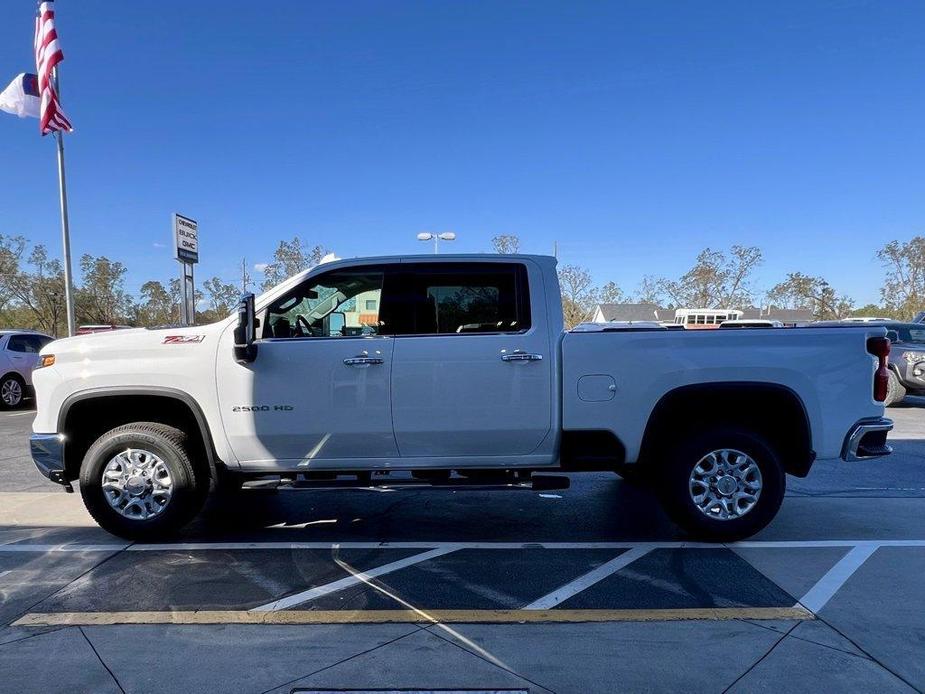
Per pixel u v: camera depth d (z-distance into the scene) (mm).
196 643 3162
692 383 4410
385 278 4539
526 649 3098
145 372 4387
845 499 5832
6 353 12641
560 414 4430
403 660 2994
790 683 2795
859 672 2885
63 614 3484
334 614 3482
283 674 2877
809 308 58562
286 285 4539
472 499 5922
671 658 3010
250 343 4270
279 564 4238
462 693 2729
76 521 5176
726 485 4539
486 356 4379
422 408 4379
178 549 4527
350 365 4359
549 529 5020
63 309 41594
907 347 12562
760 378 4406
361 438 4418
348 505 5715
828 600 3652
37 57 15141
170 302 47531
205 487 4730
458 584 3904
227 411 4398
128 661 2990
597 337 4426
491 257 4562
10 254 39188
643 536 4820
